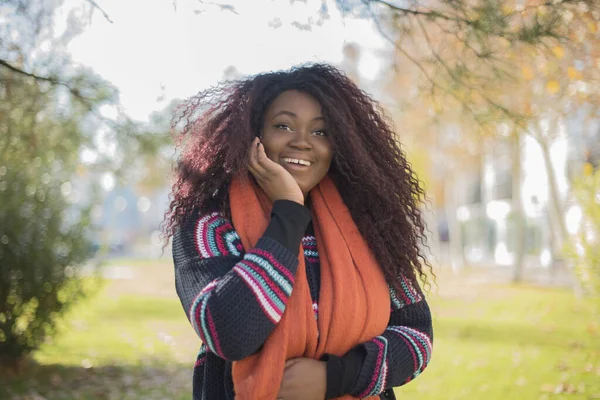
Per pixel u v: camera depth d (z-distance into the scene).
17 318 6.57
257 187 1.81
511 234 28.78
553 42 3.44
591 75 3.95
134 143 4.90
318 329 1.66
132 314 11.56
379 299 1.75
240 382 1.57
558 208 12.84
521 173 17.97
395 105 4.71
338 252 1.75
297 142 1.79
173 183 1.90
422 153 17.25
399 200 1.95
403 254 1.87
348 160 1.84
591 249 6.79
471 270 23.91
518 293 14.65
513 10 3.40
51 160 6.13
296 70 1.92
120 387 6.25
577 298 12.56
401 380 1.70
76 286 6.96
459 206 35.28
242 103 1.86
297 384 1.57
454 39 3.76
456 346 8.09
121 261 31.27
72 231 6.77
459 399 5.49
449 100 4.19
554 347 7.83
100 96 4.62
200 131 1.92
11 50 4.17
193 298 1.58
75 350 7.99
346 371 1.61
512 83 3.86
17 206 6.43
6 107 4.70
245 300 1.51
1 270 6.43
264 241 1.59
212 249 1.67
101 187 7.19
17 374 6.59
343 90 1.96
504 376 6.34
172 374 6.85
